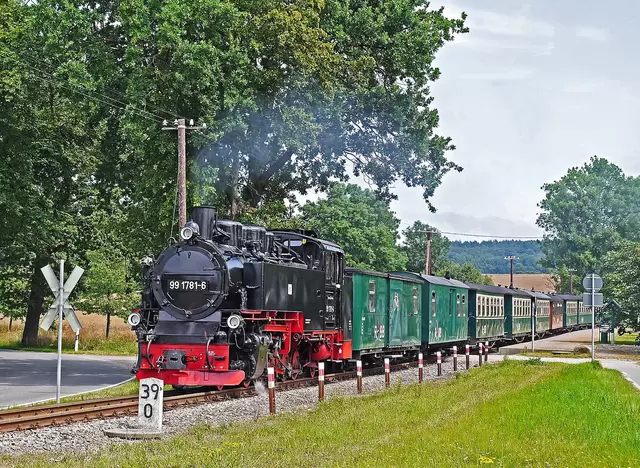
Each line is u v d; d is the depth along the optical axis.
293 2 29.09
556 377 24.23
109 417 15.29
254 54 27.50
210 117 25.67
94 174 33.75
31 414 14.98
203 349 18.38
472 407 16.11
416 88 34.59
